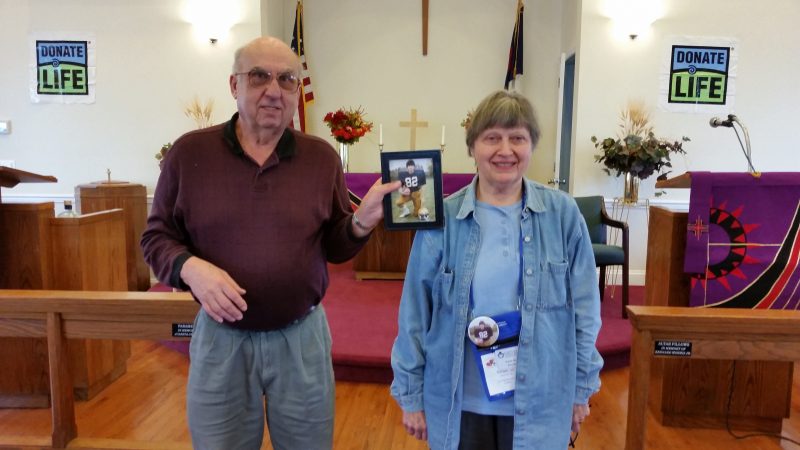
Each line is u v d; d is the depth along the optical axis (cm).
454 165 624
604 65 473
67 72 489
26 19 485
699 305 229
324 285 153
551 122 601
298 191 140
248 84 134
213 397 142
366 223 139
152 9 485
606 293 456
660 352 191
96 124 496
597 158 465
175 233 144
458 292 132
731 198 225
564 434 132
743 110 473
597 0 467
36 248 258
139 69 490
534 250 131
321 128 628
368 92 621
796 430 253
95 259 278
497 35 605
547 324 131
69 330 218
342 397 278
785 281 224
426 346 138
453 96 616
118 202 453
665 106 473
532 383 129
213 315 129
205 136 141
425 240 137
